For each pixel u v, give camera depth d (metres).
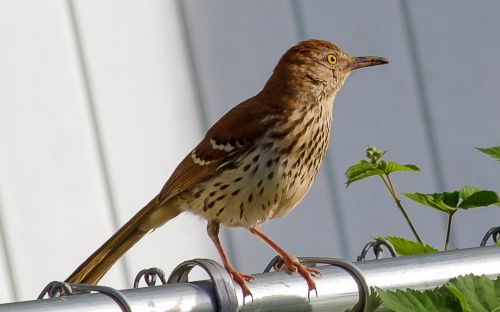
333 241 10.73
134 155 10.09
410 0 11.09
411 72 11.02
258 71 10.54
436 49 11.09
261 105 8.08
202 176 8.00
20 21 9.88
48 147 9.85
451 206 6.32
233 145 7.89
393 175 10.92
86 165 9.95
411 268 5.30
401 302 5.00
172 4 10.37
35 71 9.88
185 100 10.30
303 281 5.11
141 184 10.09
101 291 4.63
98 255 7.88
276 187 7.89
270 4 10.66
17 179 9.76
